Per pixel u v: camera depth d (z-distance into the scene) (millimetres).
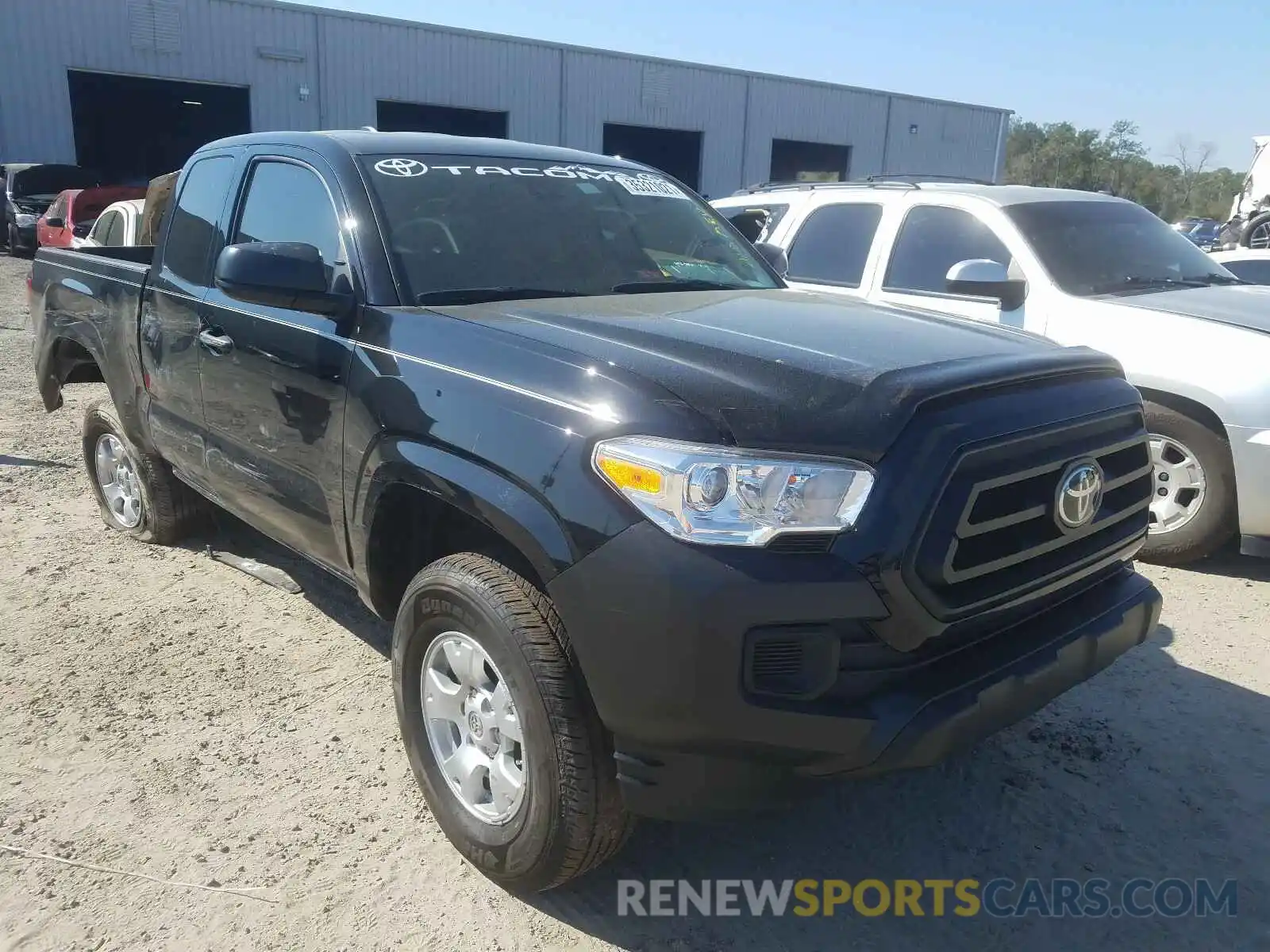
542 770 2439
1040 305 5402
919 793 3207
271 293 3084
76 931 2545
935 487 2238
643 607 2197
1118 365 2957
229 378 3697
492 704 2652
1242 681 3910
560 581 2324
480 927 2594
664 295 3400
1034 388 2586
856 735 2211
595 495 2287
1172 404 4863
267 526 3758
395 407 2822
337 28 26453
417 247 3242
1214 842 2975
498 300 3193
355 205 3320
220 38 25094
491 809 2719
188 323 3961
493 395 2572
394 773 3252
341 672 3900
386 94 27422
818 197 6852
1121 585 2891
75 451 7125
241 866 2795
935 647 2365
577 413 2385
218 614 4398
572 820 2441
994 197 5910
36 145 23656
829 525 2178
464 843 2758
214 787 3158
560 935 2572
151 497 4953
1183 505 4957
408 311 3006
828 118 35562
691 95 32312
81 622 4301
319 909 2639
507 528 2436
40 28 23141
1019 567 2486
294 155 3707
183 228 4273
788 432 2234
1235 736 3521
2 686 3756
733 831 3016
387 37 27125
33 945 2496
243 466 3715
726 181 33844
